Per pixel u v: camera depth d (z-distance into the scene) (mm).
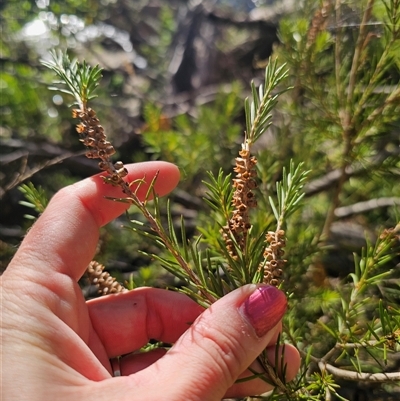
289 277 208
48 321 137
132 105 457
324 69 253
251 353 135
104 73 498
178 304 183
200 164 319
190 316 183
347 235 289
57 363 131
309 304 221
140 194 177
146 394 128
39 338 132
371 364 206
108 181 135
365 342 146
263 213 199
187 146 303
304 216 290
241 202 133
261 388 162
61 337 137
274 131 316
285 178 141
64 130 394
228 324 133
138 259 325
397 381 167
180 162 295
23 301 138
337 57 212
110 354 179
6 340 130
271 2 501
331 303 216
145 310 183
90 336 171
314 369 197
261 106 134
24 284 142
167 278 277
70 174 382
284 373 139
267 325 134
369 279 153
